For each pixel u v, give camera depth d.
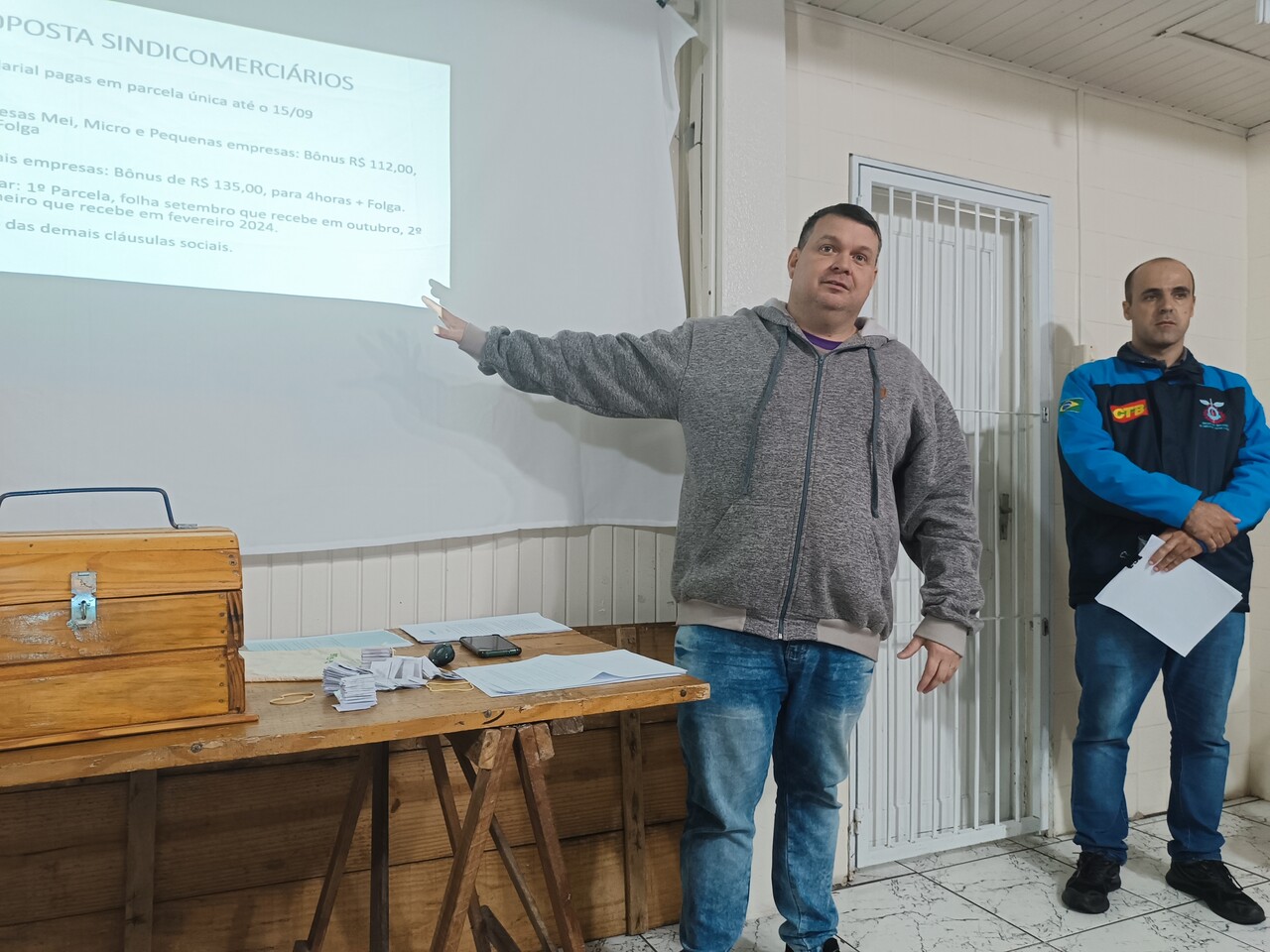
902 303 2.65
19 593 1.05
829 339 1.89
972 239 2.79
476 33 1.95
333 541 1.83
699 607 1.83
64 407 1.61
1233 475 2.42
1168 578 2.30
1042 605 2.82
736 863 1.81
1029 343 2.85
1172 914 2.29
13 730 1.04
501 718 1.24
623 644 2.17
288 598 1.86
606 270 2.09
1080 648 2.46
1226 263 3.21
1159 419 2.41
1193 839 2.41
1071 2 2.41
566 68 2.05
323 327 1.81
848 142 2.53
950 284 2.74
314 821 1.85
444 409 1.93
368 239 1.85
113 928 1.69
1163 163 3.08
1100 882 2.34
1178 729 2.45
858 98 2.54
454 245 1.93
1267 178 3.19
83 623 1.08
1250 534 3.22
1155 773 3.04
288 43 1.77
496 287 1.97
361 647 1.62
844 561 1.75
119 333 1.65
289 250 1.78
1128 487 2.29
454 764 1.97
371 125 1.85
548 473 2.05
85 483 1.63
